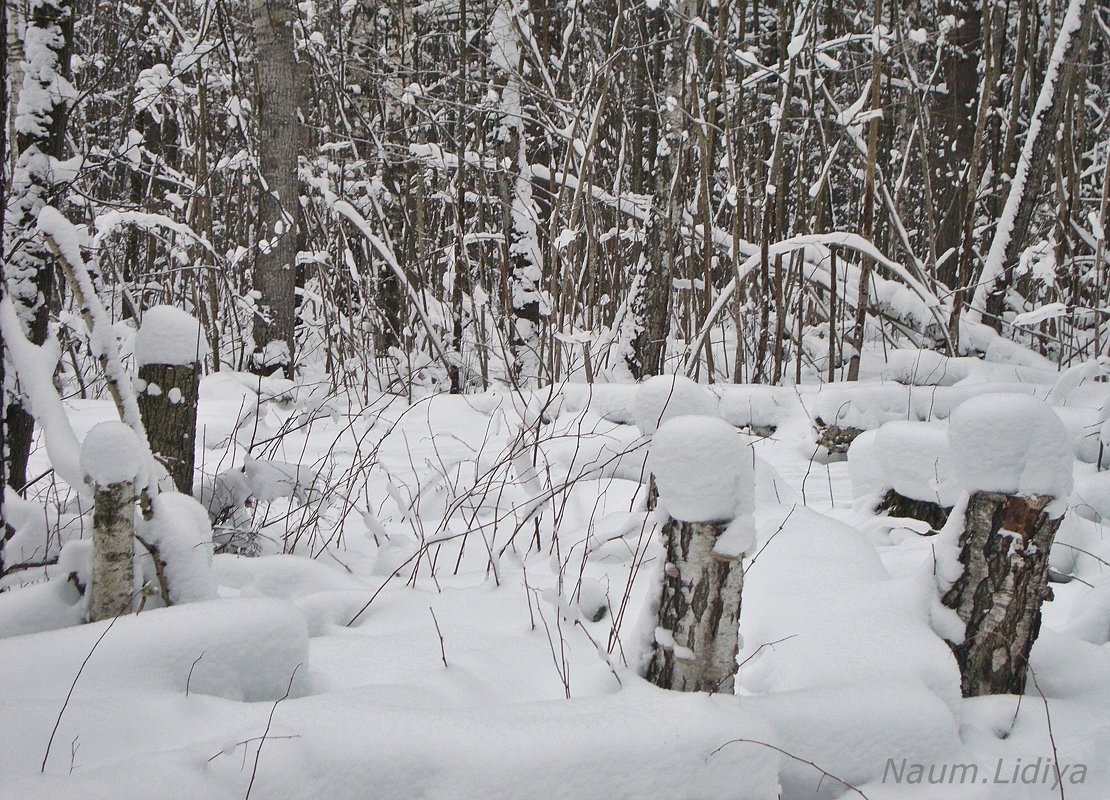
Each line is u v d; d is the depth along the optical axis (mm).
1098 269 7625
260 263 7840
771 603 2777
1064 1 11727
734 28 10617
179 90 9305
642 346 8109
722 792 1892
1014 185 8586
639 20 8648
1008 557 2469
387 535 3617
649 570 3129
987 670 2512
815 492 4789
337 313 8859
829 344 8203
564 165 7461
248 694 2152
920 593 2607
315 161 9227
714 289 9266
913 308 8250
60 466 2402
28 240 3219
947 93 10867
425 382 8680
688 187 9000
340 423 6320
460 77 8500
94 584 2336
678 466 2107
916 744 2182
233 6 9750
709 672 2199
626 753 1859
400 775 1795
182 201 9062
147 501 2434
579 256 9352
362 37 10344
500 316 8406
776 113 8180
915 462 3945
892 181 11297
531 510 3391
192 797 1671
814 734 2117
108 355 2484
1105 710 2484
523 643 2590
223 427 5691
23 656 2049
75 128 7242
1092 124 12211
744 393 6488
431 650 2494
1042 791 2133
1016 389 6070
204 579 2525
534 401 6254
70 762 1777
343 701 2002
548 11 9391
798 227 9109
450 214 10578
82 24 10320
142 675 2045
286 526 3725
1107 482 4391
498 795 1794
